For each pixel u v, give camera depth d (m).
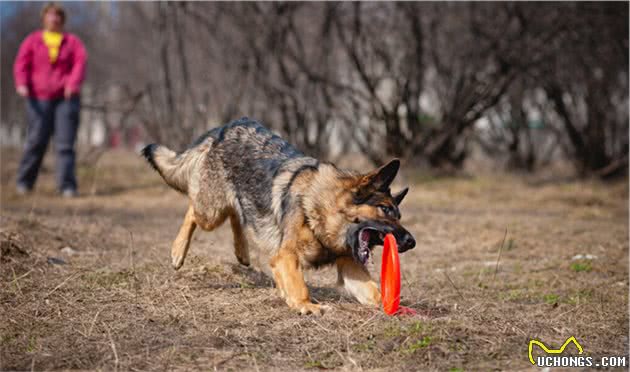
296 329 5.19
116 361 4.41
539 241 9.72
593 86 16.67
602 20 15.00
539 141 20.22
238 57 15.42
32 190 14.11
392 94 16.38
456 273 7.85
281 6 14.88
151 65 16.30
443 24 16.14
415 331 5.01
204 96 15.93
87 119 32.78
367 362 4.57
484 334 5.12
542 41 15.14
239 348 4.79
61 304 5.71
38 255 7.20
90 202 12.97
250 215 6.14
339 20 15.12
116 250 8.23
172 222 10.92
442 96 16.75
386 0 15.61
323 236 5.68
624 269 7.96
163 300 5.89
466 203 13.59
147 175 17.56
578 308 6.16
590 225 11.07
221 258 7.80
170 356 4.57
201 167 6.80
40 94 13.49
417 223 11.23
